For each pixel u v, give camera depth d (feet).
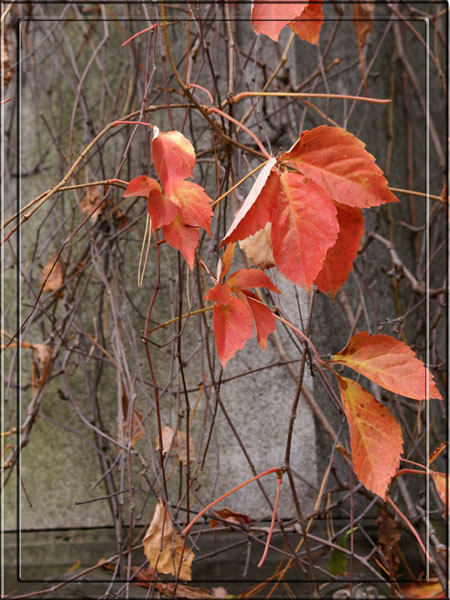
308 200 2.41
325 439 3.76
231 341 2.60
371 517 3.82
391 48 5.69
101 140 4.26
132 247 4.17
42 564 4.32
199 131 3.94
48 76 5.04
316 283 2.60
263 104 4.05
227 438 3.85
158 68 4.10
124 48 4.79
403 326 4.68
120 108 4.58
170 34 4.15
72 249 4.64
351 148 2.45
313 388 3.76
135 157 4.02
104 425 4.50
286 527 3.64
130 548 3.52
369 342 2.63
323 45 4.69
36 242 4.44
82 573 3.62
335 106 4.69
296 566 3.67
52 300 4.75
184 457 3.54
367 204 2.45
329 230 2.40
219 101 3.28
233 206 3.49
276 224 2.42
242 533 3.65
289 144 4.21
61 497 4.69
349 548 3.66
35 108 5.02
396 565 3.73
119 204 4.08
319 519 3.73
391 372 2.60
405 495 3.80
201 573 3.77
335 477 3.63
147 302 4.09
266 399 3.83
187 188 2.51
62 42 5.05
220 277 2.63
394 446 2.58
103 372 4.56
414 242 5.53
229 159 3.22
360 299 3.99
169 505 3.31
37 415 4.47
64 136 4.95
